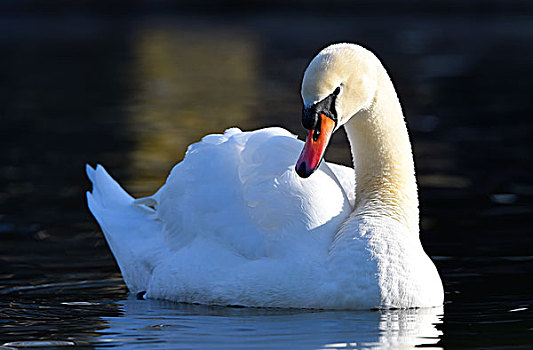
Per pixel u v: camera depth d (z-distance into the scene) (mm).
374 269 10023
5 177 19328
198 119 27031
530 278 11914
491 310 10320
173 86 36188
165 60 45781
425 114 28422
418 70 40312
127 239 11875
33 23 69000
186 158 11453
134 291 11656
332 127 10125
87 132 25062
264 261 10359
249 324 9609
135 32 61375
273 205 10445
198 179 11078
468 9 78188
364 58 10406
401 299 10102
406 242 10250
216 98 32375
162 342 9039
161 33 60812
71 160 21094
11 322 9977
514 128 25422
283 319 9781
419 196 17453
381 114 10703
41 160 21172
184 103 31016
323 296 10039
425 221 15438
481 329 9477
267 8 83875
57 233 14969
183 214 11133
